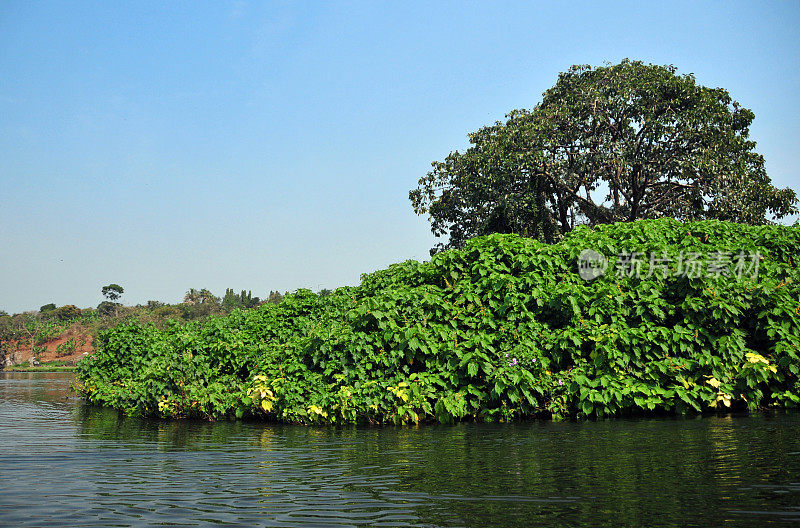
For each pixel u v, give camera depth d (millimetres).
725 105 25031
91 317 76125
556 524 3877
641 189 24109
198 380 10477
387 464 5840
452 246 25750
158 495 4816
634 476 5031
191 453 6695
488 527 3852
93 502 4609
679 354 8875
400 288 10227
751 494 4430
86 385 14516
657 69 24062
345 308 11125
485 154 23578
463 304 9625
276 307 12414
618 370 8609
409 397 8477
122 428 9062
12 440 7848
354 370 8938
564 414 8477
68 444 7465
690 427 7391
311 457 6312
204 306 70125
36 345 62781
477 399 8625
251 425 9062
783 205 23797
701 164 21844
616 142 23250
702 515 3969
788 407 8672
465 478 5168
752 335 9195
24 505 4543
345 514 4203
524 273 9672
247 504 4512
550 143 23562
